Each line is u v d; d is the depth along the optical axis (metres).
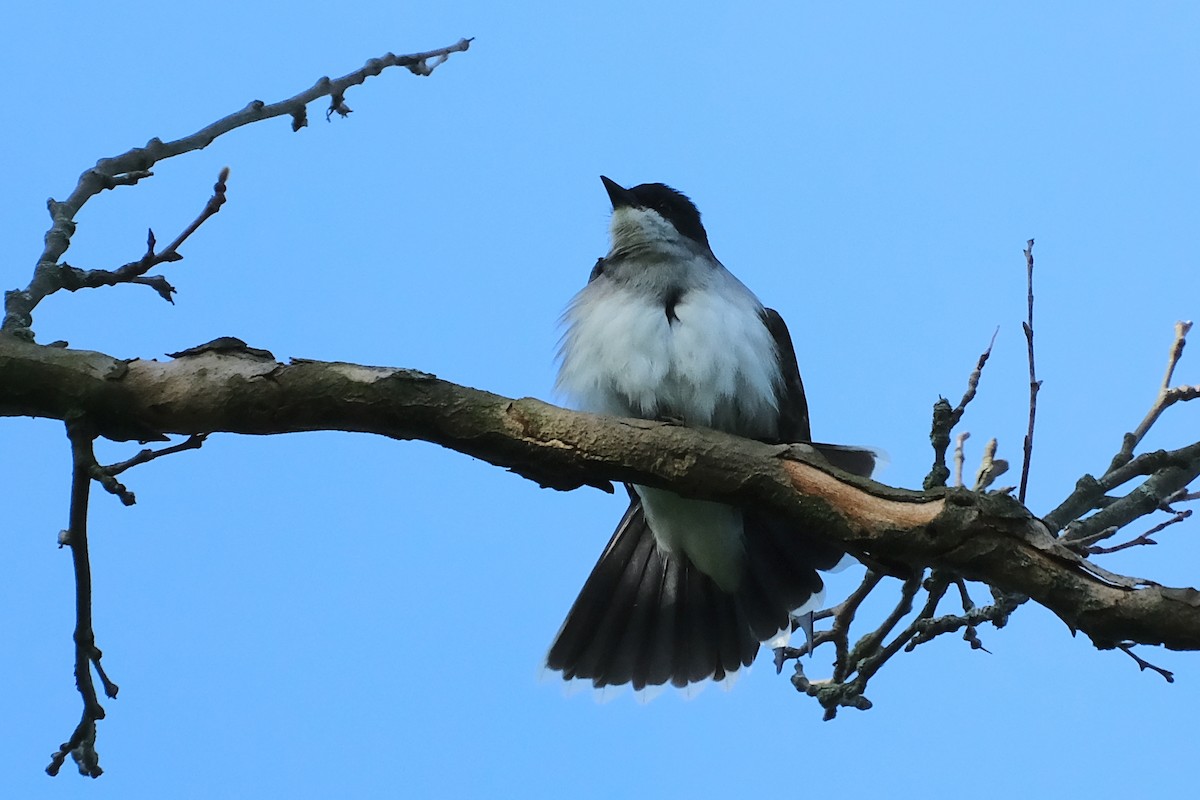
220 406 7.12
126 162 8.49
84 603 7.04
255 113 8.88
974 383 7.74
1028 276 7.74
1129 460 9.20
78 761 7.03
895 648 8.69
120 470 6.87
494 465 7.38
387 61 9.29
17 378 7.15
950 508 6.57
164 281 8.22
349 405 7.14
